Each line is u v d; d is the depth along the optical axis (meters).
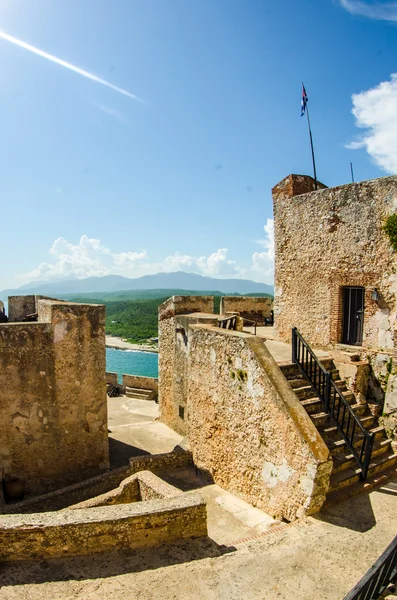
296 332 10.20
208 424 10.28
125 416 18.27
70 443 10.89
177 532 6.44
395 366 9.95
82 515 6.15
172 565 5.88
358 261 11.03
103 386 11.20
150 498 7.95
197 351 10.70
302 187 13.30
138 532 6.22
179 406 14.95
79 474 11.02
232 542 6.93
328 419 9.35
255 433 8.60
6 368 10.20
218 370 9.79
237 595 5.30
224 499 9.09
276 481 8.03
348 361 10.71
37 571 5.66
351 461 8.80
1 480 10.06
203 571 5.77
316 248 12.27
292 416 7.62
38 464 10.61
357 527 7.04
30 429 10.50
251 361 8.63
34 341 10.38
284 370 10.07
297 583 5.57
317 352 11.73
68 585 5.40
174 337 15.25
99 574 5.64
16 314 14.47
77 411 10.91
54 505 9.45
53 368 10.59
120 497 8.44
